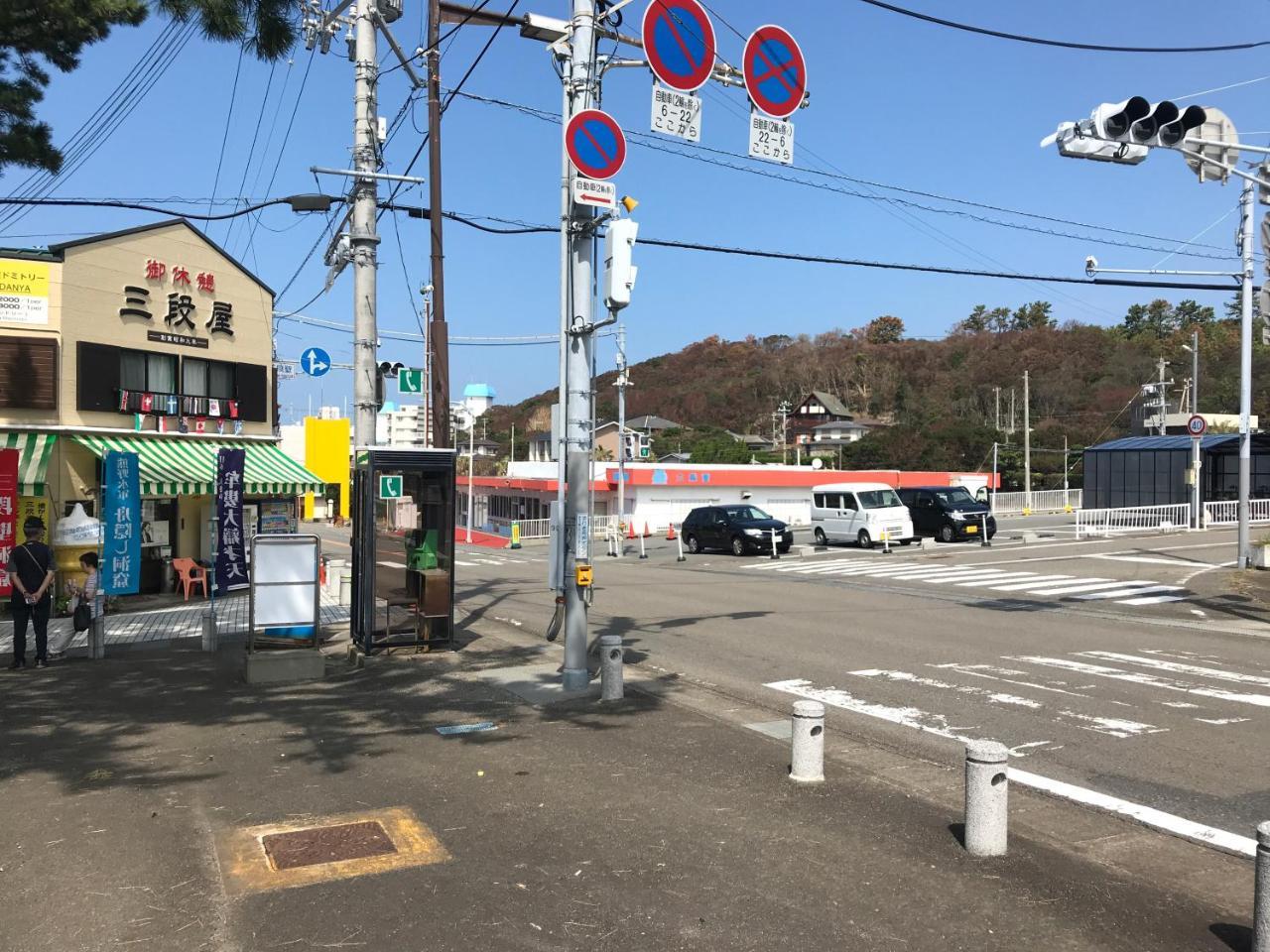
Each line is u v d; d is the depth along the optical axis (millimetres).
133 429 17031
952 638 12555
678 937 3920
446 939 3900
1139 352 92125
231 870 4652
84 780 6230
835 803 5652
